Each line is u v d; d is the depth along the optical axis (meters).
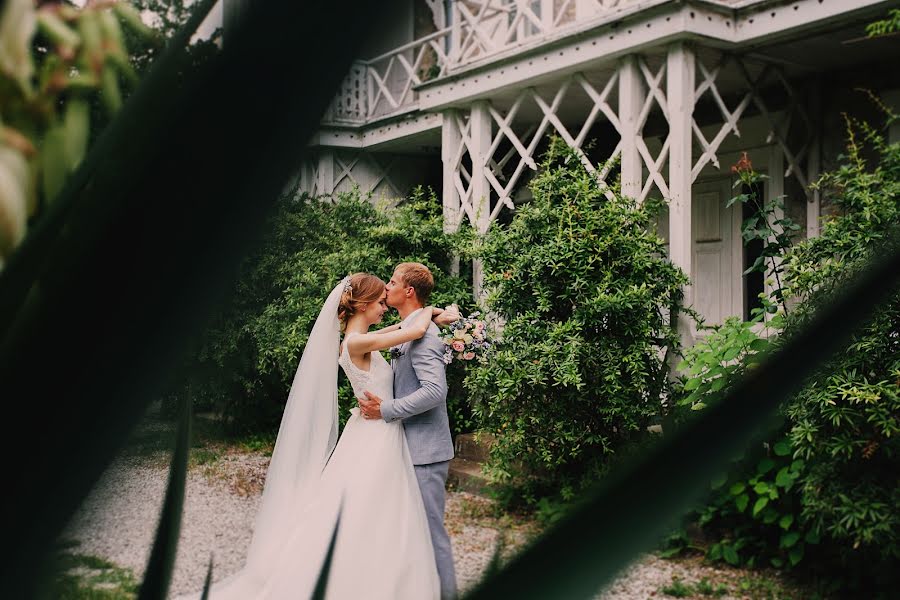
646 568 4.12
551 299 5.48
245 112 0.18
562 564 0.19
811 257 4.27
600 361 5.16
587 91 6.38
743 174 4.97
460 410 6.53
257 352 7.25
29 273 0.19
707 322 7.58
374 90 10.31
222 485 5.80
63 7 0.88
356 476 3.46
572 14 8.23
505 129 7.13
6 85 0.83
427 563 3.47
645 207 5.66
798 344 0.20
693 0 5.46
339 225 7.82
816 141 6.64
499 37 9.05
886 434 3.45
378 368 3.67
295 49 0.18
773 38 5.69
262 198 0.19
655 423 5.29
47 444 0.19
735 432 0.20
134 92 0.19
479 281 7.31
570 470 5.32
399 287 3.84
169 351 0.19
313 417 3.71
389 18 0.17
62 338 0.19
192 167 0.19
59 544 0.20
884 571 3.67
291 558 3.35
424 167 10.80
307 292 7.16
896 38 5.69
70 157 0.74
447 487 5.95
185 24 0.19
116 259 0.19
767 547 4.20
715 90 5.92
